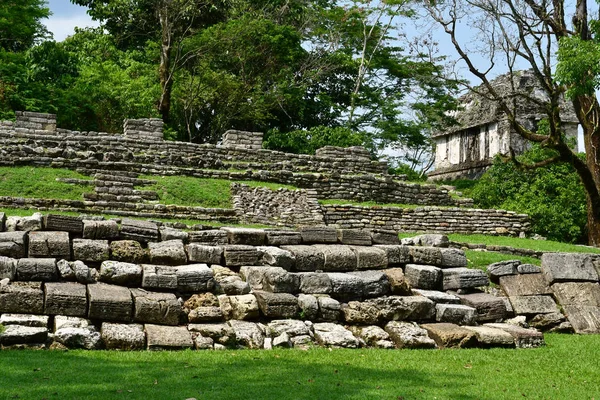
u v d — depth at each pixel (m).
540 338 11.84
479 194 31.81
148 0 44.41
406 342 11.16
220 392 8.13
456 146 46.06
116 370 8.74
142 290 10.88
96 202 22.23
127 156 25.91
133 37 47.56
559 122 25.50
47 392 7.77
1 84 33.91
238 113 42.69
